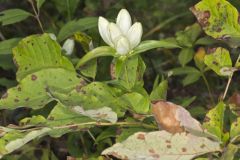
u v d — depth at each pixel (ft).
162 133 3.16
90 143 4.90
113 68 3.66
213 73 7.07
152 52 7.34
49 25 6.79
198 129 3.23
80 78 3.41
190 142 3.18
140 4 8.56
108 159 3.65
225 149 3.25
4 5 8.52
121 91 3.59
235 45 3.43
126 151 3.18
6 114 6.07
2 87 6.38
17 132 3.34
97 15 7.74
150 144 3.17
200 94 7.01
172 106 3.23
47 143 5.62
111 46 3.65
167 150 3.18
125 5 7.65
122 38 3.59
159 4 8.73
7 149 3.33
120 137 3.50
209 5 3.43
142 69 3.68
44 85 3.40
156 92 3.68
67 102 3.32
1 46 4.66
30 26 8.09
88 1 7.75
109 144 4.46
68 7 5.26
